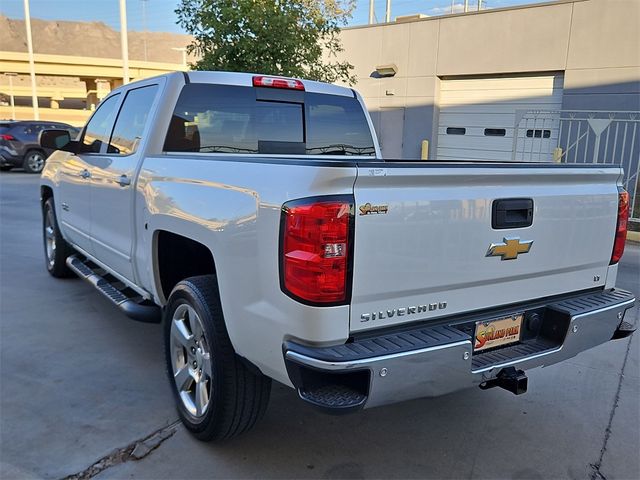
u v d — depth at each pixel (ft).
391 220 8.13
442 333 8.60
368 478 9.71
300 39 34.12
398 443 10.82
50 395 12.21
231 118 13.78
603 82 44.16
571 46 45.21
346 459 10.24
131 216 12.86
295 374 7.98
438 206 8.54
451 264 8.83
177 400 11.10
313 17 35.65
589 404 12.47
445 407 12.29
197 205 9.96
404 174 8.14
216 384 9.66
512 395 12.89
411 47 54.54
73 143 17.22
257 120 14.24
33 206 39.65
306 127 15.16
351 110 16.08
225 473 9.71
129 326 16.42
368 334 8.27
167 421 11.30
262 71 33.06
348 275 7.86
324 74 37.04
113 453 10.17
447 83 53.98
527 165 9.60
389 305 8.39
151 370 13.55
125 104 15.07
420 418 11.79
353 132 16.10
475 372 8.81
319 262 7.70
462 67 51.65
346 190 7.79
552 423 11.64
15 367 13.57
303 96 15.01
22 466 9.73
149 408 11.78
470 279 9.11
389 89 56.85
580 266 10.72
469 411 12.12
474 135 52.90
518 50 48.08
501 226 9.30
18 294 19.20
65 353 14.43
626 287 21.58
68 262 18.70
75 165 17.16
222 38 33.53
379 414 11.91
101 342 15.19
